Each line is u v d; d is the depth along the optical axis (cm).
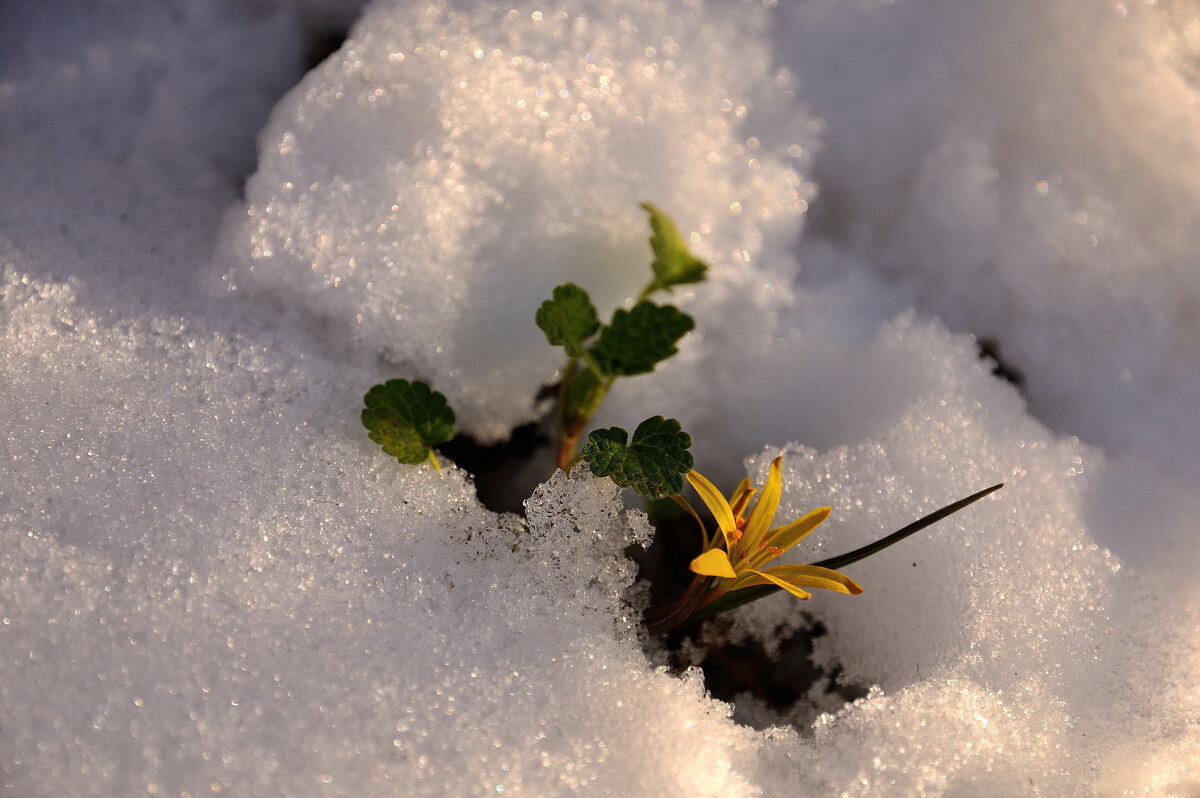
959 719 50
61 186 53
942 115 56
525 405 53
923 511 52
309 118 52
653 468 50
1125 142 55
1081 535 52
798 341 54
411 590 50
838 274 55
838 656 52
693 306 53
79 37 54
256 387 51
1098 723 51
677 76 54
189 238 53
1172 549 53
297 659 49
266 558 49
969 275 55
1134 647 52
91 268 52
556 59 53
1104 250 55
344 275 52
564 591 50
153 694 48
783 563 52
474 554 50
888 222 56
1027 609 51
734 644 52
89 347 51
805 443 53
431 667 49
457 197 52
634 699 49
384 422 50
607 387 52
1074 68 56
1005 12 56
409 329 52
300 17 55
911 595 52
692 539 53
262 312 52
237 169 54
